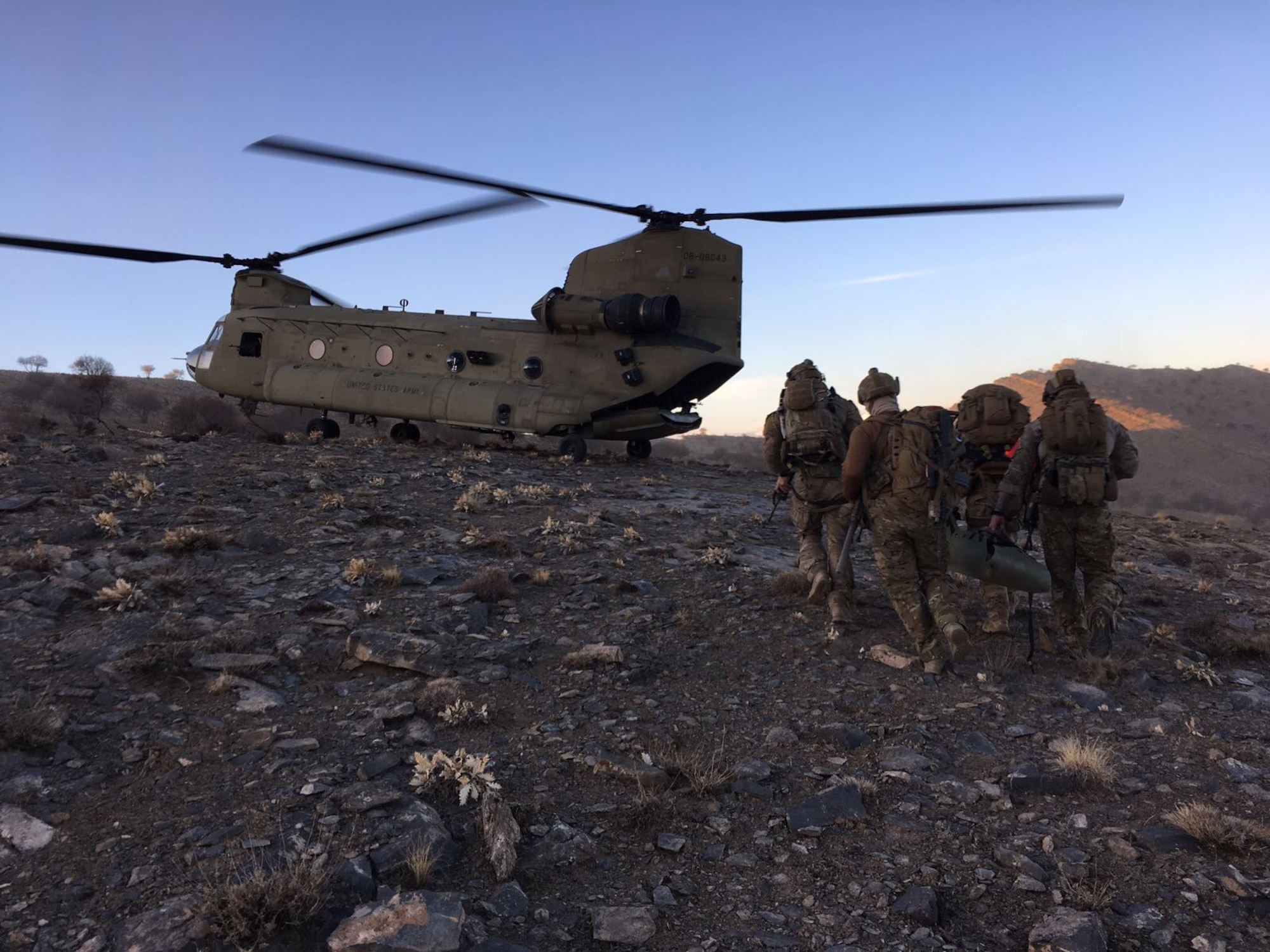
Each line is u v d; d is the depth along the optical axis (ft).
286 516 26.63
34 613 16.53
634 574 22.63
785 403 18.81
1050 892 8.59
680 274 51.62
